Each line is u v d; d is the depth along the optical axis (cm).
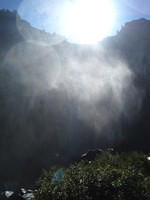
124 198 728
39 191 805
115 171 802
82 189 739
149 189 772
